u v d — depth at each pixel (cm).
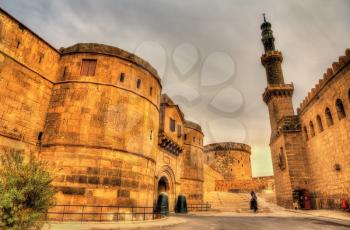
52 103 1706
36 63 1639
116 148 1681
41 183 844
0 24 1414
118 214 1572
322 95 2511
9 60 1452
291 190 2978
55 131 1616
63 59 1834
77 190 1506
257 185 5284
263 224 1529
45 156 1562
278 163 3528
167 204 2278
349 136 2055
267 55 4919
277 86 4278
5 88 1412
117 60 1875
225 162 5812
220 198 3803
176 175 2958
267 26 5375
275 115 4147
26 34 1578
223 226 1422
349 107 2025
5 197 745
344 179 2173
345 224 1508
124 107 1800
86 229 1157
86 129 1639
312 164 2881
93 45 1856
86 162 1573
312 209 2759
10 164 859
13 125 1433
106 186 1577
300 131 3189
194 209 3167
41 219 833
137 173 1772
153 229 1274
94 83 1753
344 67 2067
